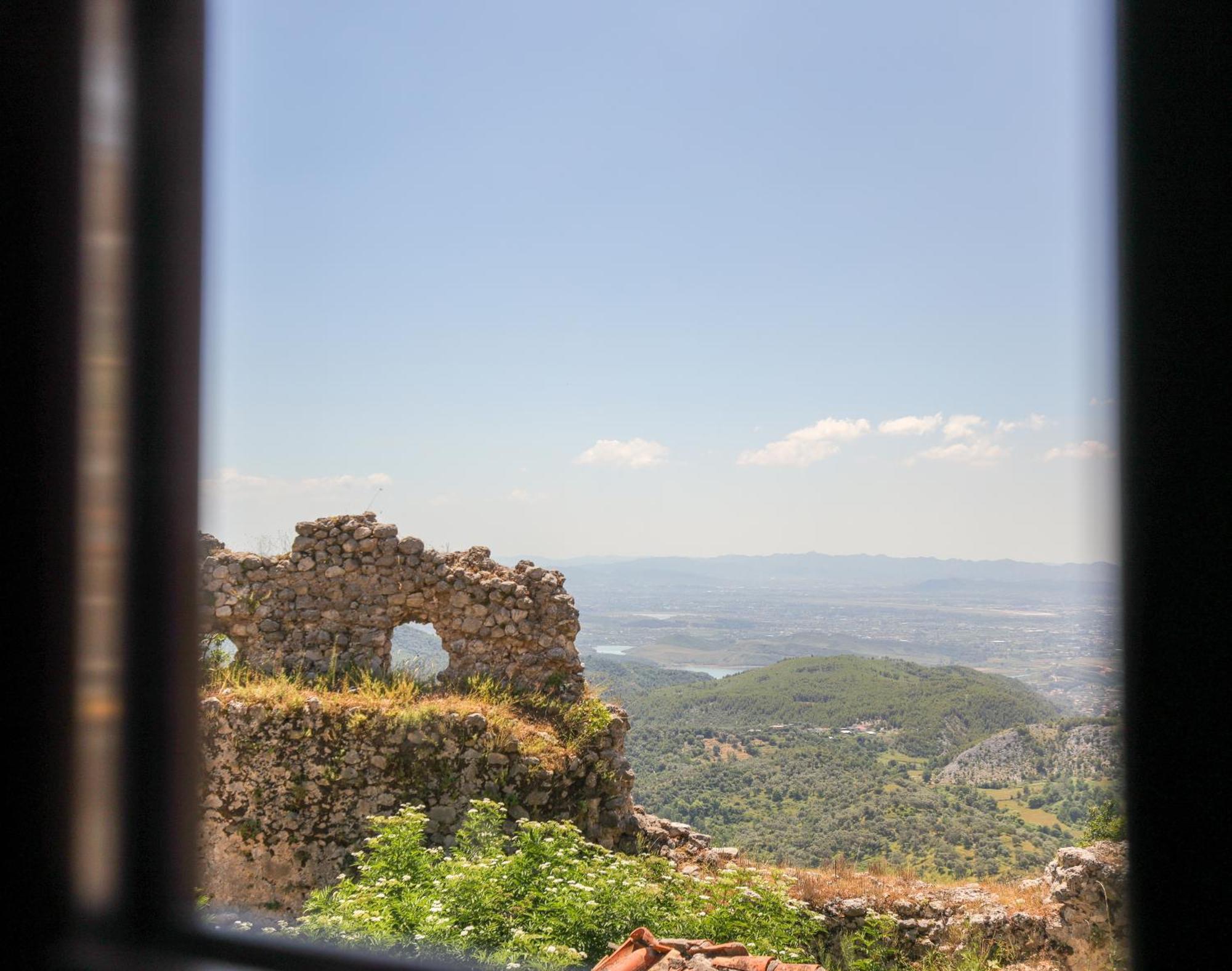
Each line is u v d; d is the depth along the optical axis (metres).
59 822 2.27
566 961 5.61
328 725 9.74
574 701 11.27
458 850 7.75
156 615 2.46
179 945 2.21
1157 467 1.93
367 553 11.93
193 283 2.54
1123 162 1.95
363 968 1.96
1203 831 1.91
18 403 2.38
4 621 2.26
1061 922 7.68
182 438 2.56
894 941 8.28
